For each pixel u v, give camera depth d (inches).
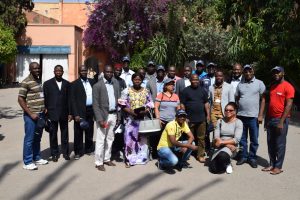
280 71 278.5
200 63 371.9
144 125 295.9
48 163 308.7
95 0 1011.3
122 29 975.6
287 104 274.2
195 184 259.0
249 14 597.6
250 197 234.1
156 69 377.7
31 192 240.2
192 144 296.4
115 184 257.8
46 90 307.0
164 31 973.2
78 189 247.0
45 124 296.5
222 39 891.4
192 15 954.1
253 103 302.4
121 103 301.0
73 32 1093.8
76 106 317.7
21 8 1072.2
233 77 341.1
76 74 1115.9
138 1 949.8
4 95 848.9
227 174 282.8
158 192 242.4
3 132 435.2
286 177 275.1
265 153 350.3
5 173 278.8
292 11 548.7
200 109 315.9
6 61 976.3
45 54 1116.5
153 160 323.6
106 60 1125.1
